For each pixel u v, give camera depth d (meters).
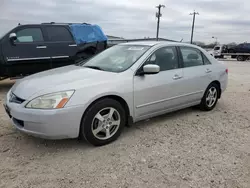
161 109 4.41
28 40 7.51
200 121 4.80
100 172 2.98
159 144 3.74
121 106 3.78
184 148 3.63
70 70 4.17
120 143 3.75
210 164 3.20
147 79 4.08
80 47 8.38
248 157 3.41
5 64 7.16
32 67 7.62
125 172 2.99
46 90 3.29
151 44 4.55
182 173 2.98
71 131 3.34
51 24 7.95
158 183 2.79
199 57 5.21
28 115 3.21
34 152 3.45
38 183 2.75
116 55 4.53
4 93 7.18
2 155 3.34
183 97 4.75
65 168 3.06
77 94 3.35
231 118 5.04
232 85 9.15
